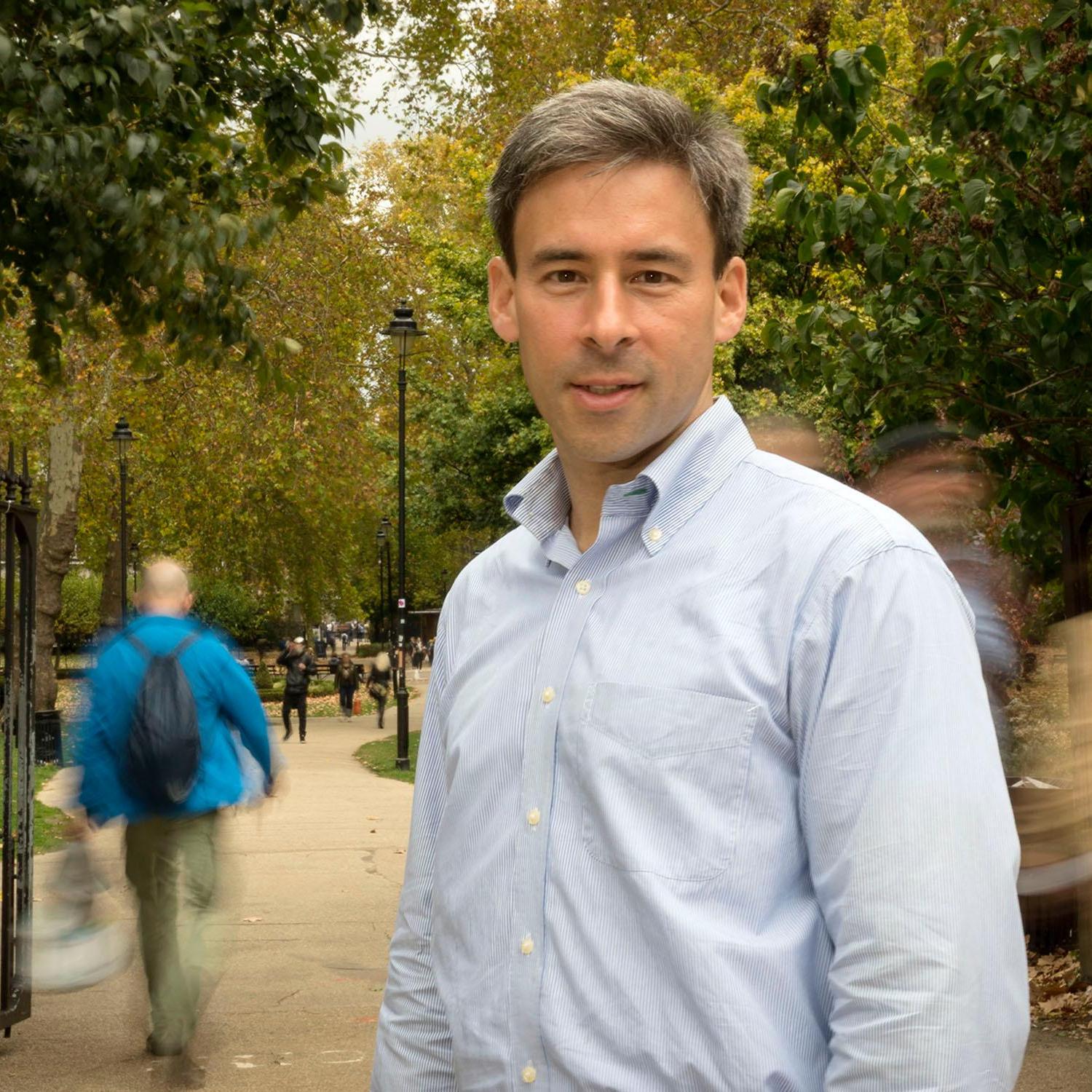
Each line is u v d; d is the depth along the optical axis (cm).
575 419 157
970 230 566
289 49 732
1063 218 591
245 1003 650
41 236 658
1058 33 533
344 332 2730
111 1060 549
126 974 696
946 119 562
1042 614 636
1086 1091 450
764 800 140
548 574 169
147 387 2794
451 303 2219
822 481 150
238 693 549
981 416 597
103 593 3294
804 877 142
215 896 541
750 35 2452
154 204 620
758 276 1642
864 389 610
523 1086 147
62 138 563
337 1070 545
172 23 572
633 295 155
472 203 2384
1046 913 580
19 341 2358
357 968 721
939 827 130
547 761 152
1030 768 569
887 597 137
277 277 2644
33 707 572
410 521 2552
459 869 161
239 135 910
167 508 3144
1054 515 604
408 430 2923
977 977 127
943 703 134
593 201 154
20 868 568
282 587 3609
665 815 142
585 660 153
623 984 141
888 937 128
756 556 147
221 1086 522
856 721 135
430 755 185
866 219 575
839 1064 131
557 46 2580
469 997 155
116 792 534
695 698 143
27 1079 523
